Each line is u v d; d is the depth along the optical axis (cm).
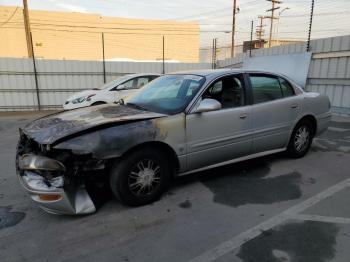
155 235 276
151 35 2900
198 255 246
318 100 497
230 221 297
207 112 362
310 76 1027
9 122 1001
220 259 240
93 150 287
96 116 343
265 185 384
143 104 387
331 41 935
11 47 2428
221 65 1630
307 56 1027
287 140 461
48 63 1337
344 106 920
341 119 872
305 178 407
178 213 315
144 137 313
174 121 336
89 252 253
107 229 287
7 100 1327
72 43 2612
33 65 1320
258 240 264
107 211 321
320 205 328
